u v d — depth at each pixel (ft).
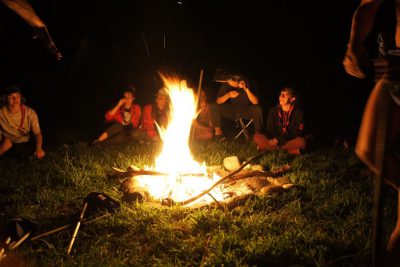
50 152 22.00
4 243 12.09
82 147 22.71
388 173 8.93
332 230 13.64
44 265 11.73
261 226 13.64
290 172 18.83
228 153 21.80
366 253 11.89
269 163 20.20
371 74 9.20
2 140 21.79
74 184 17.66
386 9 26.89
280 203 15.58
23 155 21.58
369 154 8.91
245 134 24.54
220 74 25.76
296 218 14.44
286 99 22.74
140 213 14.57
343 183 17.51
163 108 24.80
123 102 24.59
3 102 22.07
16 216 14.83
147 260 12.07
